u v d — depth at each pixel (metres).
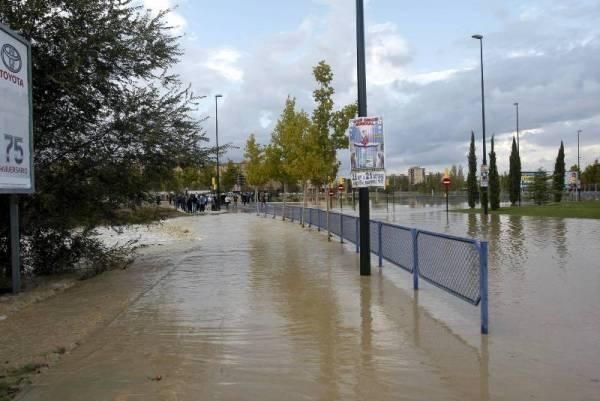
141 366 4.95
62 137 11.34
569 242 14.79
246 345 5.56
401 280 9.34
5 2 10.03
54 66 10.53
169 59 12.23
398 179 109.06
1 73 8.12
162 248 15.90
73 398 4.21
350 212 36.44
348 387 4.36
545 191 46.47
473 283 6.41
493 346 5.44
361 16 9.83
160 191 13.24
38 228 10.86
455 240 6.89
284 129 36.56
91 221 11.59
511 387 4.34
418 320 6.52
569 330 6.01
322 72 19.80
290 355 5.21
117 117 11.53
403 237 9.25
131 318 6.85
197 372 4.76
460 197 55.62
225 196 62.19
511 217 28.22
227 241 17.42
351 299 7.76
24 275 11.06
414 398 4.13
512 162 45.56
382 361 5.00
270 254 13.44
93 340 5.88
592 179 86.00
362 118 9.77
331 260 12.04
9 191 8.32
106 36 10.78
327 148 19.98
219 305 7.51
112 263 11.69
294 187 99.50
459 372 4.69
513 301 7.50
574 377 4.55
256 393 4.25
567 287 8.44
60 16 10.61
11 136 8.38
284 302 7.62
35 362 5.05
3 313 7.25
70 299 8.23
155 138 11.54
